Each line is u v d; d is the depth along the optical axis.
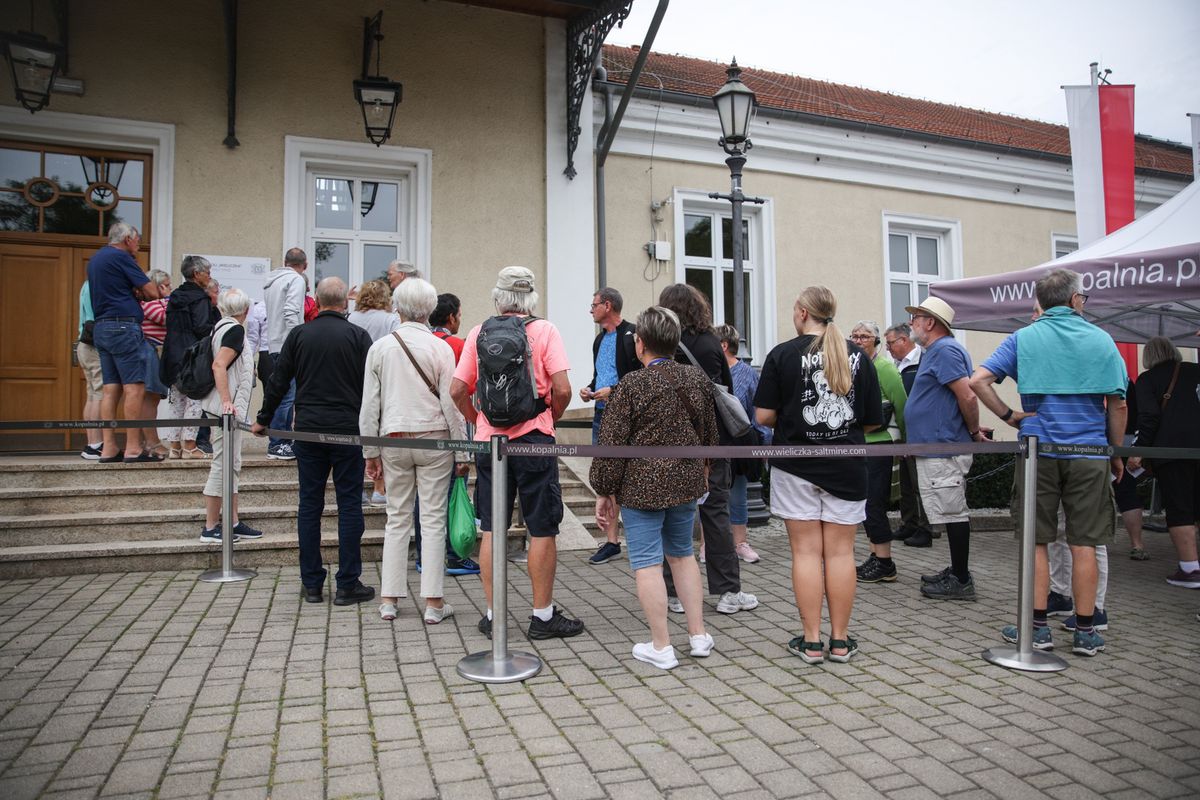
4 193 7.55
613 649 4.02
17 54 6.83
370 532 6.08
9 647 3.91
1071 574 4.51
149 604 4.69
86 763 2.72
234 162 7.96
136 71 7.68
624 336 5.12
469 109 8.77
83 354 6.72
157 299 6.85
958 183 11.56
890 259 11.42
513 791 2.55
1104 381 4.03
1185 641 4.32
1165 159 14.36
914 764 2.77
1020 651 3.85
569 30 9.09
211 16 7.92
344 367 4.73
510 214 8.90
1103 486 4.00
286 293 6.94
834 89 13.23
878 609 4.91
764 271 10.37
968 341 11.70
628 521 3.80
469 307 8.71
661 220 9.77
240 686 3.44
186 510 5.96
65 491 5.84
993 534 7.95
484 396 3.91
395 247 8.73
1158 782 2.67
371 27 8.00
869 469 5.62
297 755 2.80
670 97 9.64
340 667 3.70
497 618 3.62
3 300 7.53
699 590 3.97
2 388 7.51
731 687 3.51
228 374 5.71
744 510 6.14
